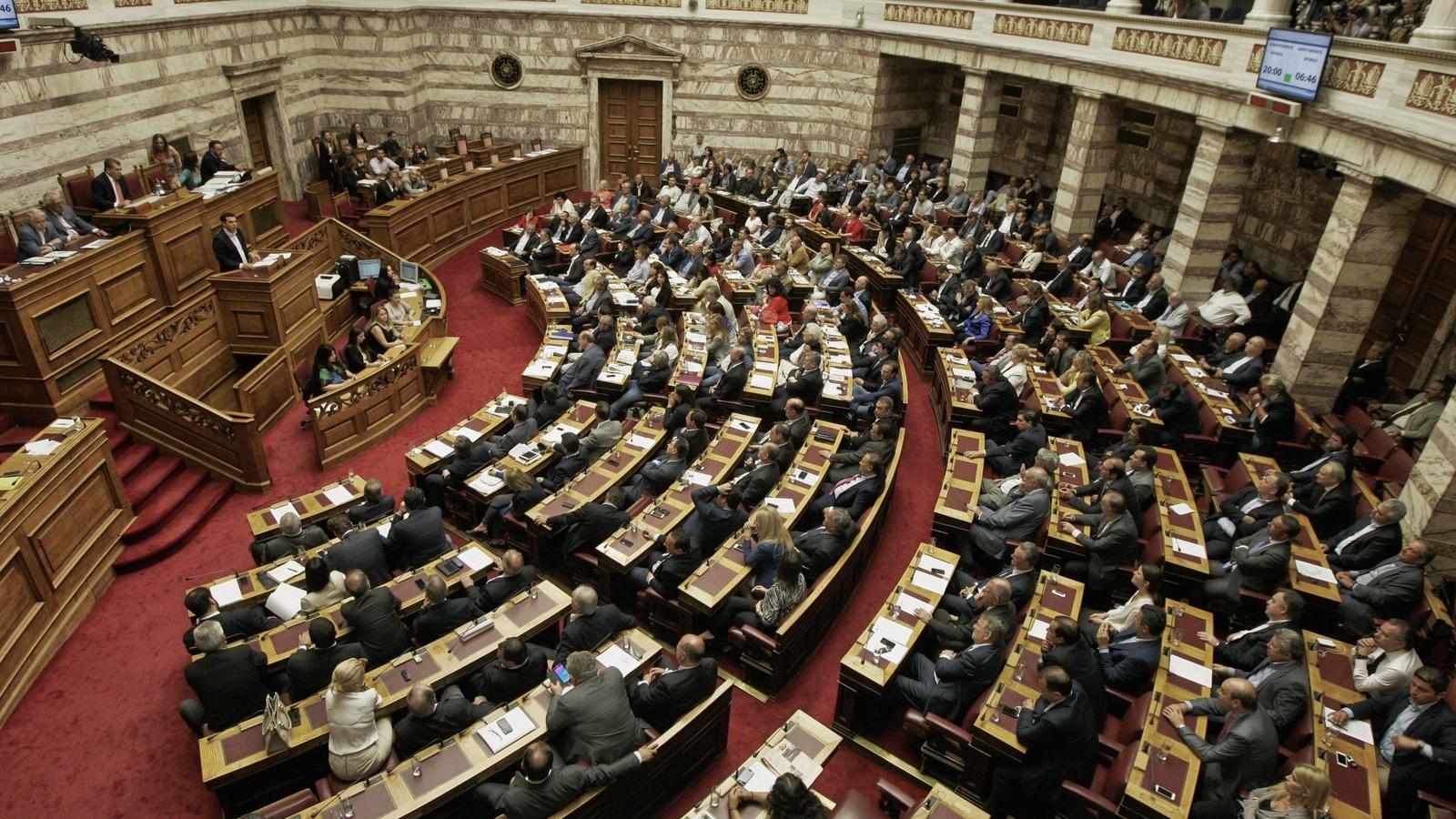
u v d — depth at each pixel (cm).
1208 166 1499
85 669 840
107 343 1170
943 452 1285
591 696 642
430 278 1647
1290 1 1362
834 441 1109
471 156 2339
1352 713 679
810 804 525
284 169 2064
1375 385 1341
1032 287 1605
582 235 1958
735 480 1021
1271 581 849
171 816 700
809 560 892
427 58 2394
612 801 636
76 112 1377
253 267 1333
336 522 893
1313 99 1217
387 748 672
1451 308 1368
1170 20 1552
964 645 780
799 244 1808
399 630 770
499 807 610
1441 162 991
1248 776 617
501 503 998
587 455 1085
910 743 774
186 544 1030
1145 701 702
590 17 2392
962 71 2325
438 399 1419
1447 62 984
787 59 2445
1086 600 915
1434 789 632
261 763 643
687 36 2423
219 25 1762
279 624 793
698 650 691
